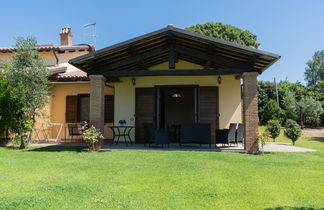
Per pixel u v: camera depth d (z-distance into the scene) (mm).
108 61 8594
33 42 9562
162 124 11719
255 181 4176
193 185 3904
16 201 3111
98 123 8164
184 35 7453
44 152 7539
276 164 5660
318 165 5566
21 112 9500
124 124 10688
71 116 11781
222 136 8656
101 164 5574
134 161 5945
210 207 2988
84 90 11852
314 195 3480
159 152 7332
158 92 10742
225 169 5074
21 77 9227
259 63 7980
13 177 4395
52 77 11266
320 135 17672
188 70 7957
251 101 7723
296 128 10328
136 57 8242
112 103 11672
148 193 3500
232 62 7852
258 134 7473
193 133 8328
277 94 25125
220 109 10219
